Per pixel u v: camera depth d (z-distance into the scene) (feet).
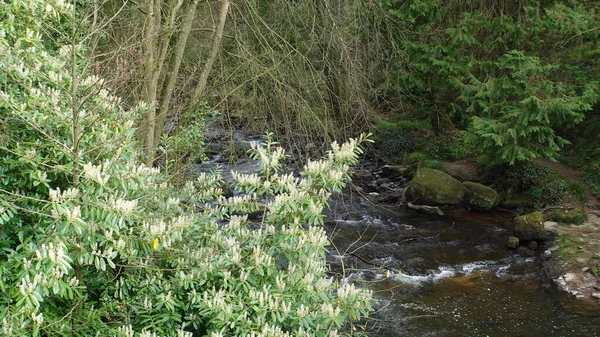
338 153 12.65
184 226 11.53
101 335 10.47
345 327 20.72
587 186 36.32
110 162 10.77
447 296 24.29
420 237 31.76
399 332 21.03
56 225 9.75
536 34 35.94
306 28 30.35
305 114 27.40
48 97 10.95
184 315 12.35
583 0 34.88
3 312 9.42
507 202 36.42
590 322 21.97
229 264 12.12
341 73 31.68
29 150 10.40
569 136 41.22
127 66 17.06
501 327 21.66
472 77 36.14
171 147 19.99
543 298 24.23
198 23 28.91
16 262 9.99
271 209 12.95
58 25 13.48
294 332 11.63
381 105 45.80
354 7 31.35
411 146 45.27
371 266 27.09
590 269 26.12
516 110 33.22
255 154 13.70
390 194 38.68
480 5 39.60
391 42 37.68
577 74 34.83
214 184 15.67
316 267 12.88
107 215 10.11
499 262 28.37
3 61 10.55
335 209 35.96
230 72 28.09
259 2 30.78
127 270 12.05
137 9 23.88
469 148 43.24
